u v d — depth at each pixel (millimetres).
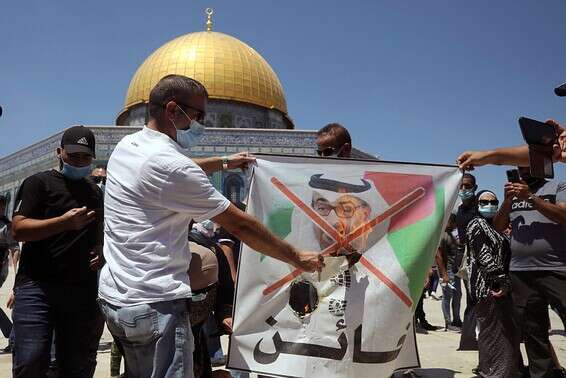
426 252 3625
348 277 3545
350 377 3418
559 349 7453
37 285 3639
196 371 3695
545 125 3703
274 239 2793
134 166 2701
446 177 3818
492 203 5730
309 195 3688
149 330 2574
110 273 2709
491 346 5156
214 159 3760
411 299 3553
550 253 4812
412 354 3609
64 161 3857
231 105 33312
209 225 5090
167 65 33594
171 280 2646
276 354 3451
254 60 35156
